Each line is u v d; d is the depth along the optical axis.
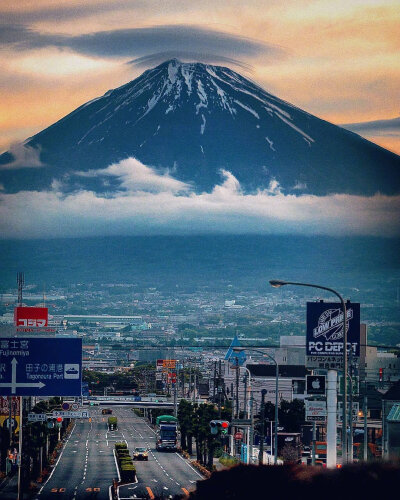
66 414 140.00
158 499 95.69
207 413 173.25
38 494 115.31
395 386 144.88
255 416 189.50
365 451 119.19
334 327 125.56
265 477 46.50
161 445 196.88
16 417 160.75
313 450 115.19
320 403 102.12
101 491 118.75
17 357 94.00
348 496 35.12
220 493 49.41
